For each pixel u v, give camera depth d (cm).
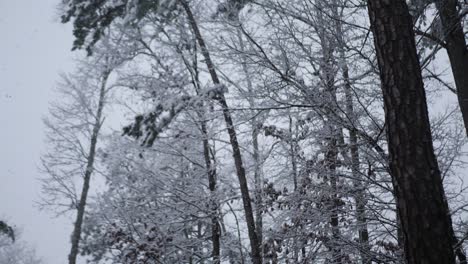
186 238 923
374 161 582
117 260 925
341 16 602
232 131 732
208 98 637
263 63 595
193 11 694
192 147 893
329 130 632
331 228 613
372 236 602
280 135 698
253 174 871
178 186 891
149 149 869
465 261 482
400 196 382
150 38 816
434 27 600
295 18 593
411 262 367
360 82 609
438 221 364
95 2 535
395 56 408
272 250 646
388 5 421
